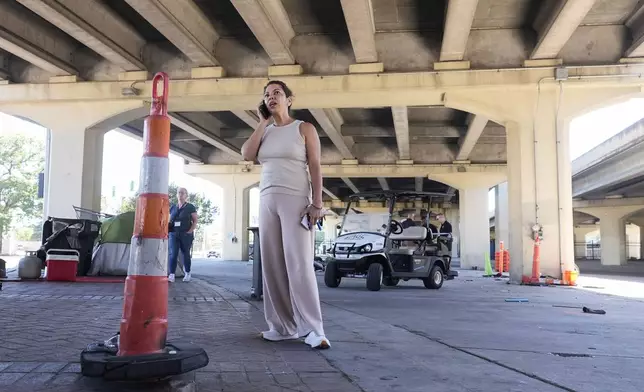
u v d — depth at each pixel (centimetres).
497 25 1362
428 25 1364
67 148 1534
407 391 276
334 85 1395
